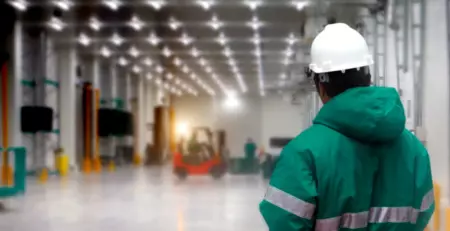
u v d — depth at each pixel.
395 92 1.75
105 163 29.12
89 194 14.64
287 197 1.68
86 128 25.39
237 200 13.09
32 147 21.36
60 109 24.33
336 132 1.74
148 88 40.22
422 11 7.38
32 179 19.84
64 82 24.39
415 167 1.84
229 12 17.66
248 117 45.97
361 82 1.84
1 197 11.36
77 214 10.77
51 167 23.12
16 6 16.95
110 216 10.47
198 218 10.14
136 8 17.41
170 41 22.86
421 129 7.05
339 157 1.70
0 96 18.84
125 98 34.41
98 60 28.89
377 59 8.54
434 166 7.07
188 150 20.31
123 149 33.38
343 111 1.71
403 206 1.79
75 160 24.94
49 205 12.23
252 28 19.88
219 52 25.55
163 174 23.52
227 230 8.84
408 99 7.85
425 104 7.33
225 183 18.28
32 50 21.42
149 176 22.09
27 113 19.19
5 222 9.77
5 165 17.16
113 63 30.14
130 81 36.03
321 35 1.93
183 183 18.30
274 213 1.69
